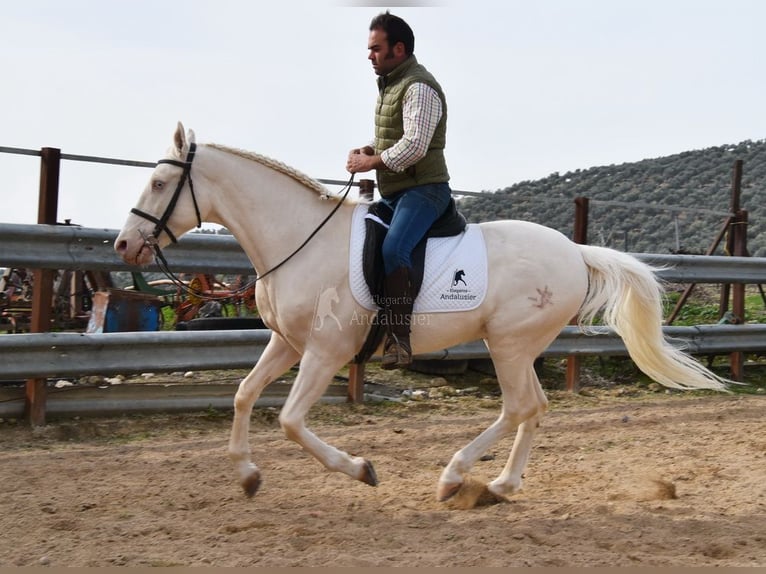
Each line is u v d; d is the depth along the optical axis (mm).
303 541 4367
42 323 6887
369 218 5191
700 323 12562
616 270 5598
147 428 7125
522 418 5383
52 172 6918
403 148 5020
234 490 5461
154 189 4992
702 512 5043
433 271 5184
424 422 7742
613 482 5809
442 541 4414
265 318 5266
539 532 4570
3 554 4137
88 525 4609
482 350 8898
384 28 5176
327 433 7219
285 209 5113
